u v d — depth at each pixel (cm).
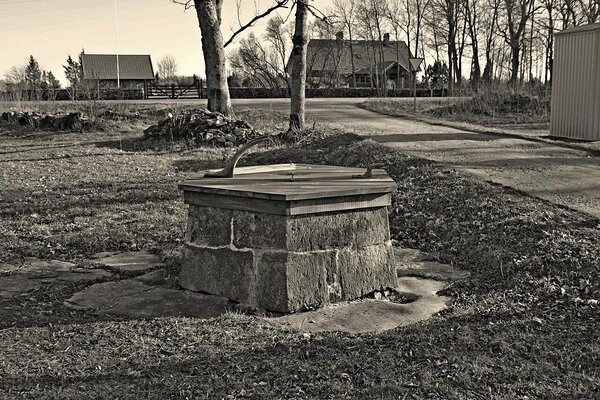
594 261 611
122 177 1340
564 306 531
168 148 1812
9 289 620
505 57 6062
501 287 598
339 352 444
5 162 1557
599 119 1670
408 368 414
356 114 2809
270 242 546
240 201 559
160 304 565
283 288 538
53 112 2433
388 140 1612
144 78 6631
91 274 675
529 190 938
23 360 441
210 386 393
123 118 2455
